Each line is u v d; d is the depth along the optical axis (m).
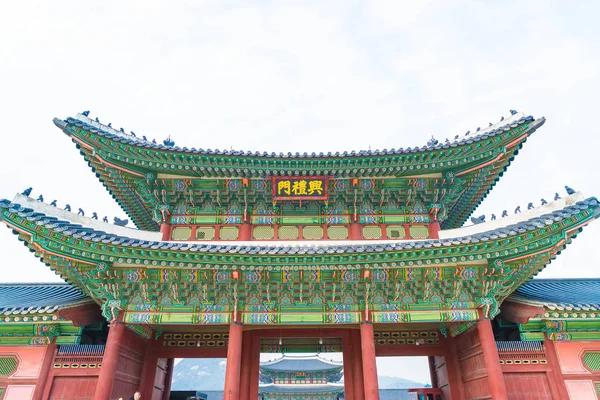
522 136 16.98
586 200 13.23
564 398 15.00
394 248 13.80
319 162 17.70
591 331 16.11
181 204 19.11
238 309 15.45
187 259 14.02
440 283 15.42
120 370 15.38
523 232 13.56
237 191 18.58
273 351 19.62
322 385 46.34
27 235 13.45
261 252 13.95
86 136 16.62
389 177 18.50
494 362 14.34
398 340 18.48
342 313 15.49
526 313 15.88
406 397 59.06
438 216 18.78
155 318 15.23
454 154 17.48
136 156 17.28
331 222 18.78
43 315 15.16
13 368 15.38
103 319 17.22
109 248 13.80
